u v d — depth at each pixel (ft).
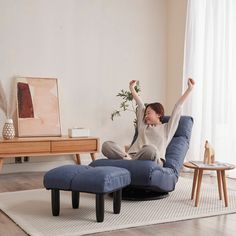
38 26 15.98
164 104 18.90
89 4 17.04
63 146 15.06
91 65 17.17
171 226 8.71
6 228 8.37
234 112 14.83
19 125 15.34
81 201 10.70
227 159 15.11
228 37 15.11
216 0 15.58
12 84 15.56
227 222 9.09
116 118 17.81
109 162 10.74
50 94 16.14
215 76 15.53
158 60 18.81
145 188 10.59
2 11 15.30
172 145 12.27
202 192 12.12
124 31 17.93
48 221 8.79
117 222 8.80
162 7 18.78
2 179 14.17
